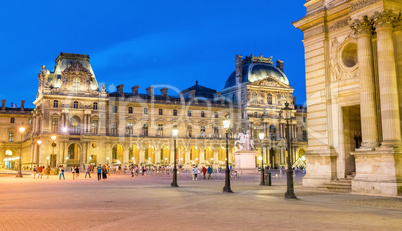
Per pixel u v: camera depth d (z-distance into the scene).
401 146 25.22
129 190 30.66
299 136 135.62
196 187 34.56
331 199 22.42
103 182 44.69
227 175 28.52
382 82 25.88
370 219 14.68
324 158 30.98
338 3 30.70
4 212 17.23
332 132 30.94
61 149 101.19
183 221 14.36
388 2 26.05
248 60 133.75
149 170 100.75
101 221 14.53
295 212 16.67
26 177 58.78
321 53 31.94
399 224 13.56
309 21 32.81
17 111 127.88
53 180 49.72
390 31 26.06
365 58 26.91
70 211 17.45
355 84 29.14
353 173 29.44
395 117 25.39
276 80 127.94
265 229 12.60
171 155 117.38
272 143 124.50
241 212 16.73
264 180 37.16
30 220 14.84
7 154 125.12
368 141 26.48
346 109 30.77
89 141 104.00
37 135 103.38
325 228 12.75
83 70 106.62
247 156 67.94
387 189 24.42
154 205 19.70
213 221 14.31
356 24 27.33
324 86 31.52
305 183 32.25
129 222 14.24
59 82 105.44
